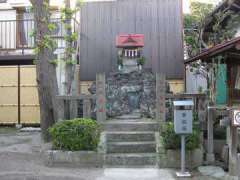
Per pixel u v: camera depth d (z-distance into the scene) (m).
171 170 8.62
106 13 15.73
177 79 14.27
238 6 11.59
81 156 8.96
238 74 7.82
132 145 9.43
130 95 11.85
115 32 15.23
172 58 14.53
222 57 8.20
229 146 7.95
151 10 15.76
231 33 12.82
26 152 10.30
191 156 8.80
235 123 7.55
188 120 8.08
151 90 11.84
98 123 10.20
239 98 7.80
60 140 9.09
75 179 7.84
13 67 15.02
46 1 11.13
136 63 12.55
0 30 16.44
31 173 8.30
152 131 10.10
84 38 15.12
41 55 11.27
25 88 14.99
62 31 14.33
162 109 10.34
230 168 7.82
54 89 11.33
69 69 12.59
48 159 9.02
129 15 15.64
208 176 8.07
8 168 8.73
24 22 16.56
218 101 9.73
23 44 16.05
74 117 10.52
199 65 13.12
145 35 15.08
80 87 14.39
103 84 10.48
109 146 9.45
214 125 9.99
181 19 15.51
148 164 8.99
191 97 10.13
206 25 13.69
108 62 14.52
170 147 8.87
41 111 11.35
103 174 8.26
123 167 8.91
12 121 15.03
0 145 11.24
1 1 16.88
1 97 15.09
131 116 11.59
